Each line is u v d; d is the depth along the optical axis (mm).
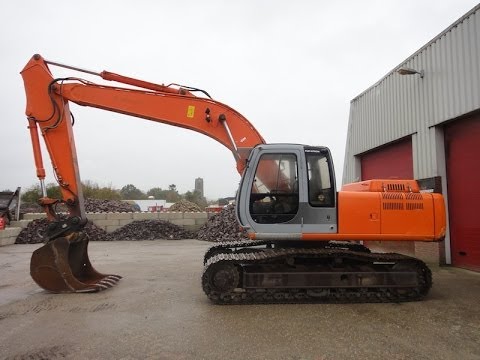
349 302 5785
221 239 14812
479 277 7496
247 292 5738
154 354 3873
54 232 6719
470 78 7879
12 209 16953
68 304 5715
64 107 6996
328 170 5980
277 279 5723
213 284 5691
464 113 8039
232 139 6742
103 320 4957
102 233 15680
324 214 5855
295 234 5812
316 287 5730
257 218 5875
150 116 6980
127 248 12797
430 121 9117
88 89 7000
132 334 4438
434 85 8977
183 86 7227
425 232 5891
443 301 5812
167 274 8055
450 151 8797
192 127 6938
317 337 4312
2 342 4215
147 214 16812
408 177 10320
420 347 4016
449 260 8750
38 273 6438
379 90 11461
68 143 6980
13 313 5281
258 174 5977
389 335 4363
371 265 6121
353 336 4336
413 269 5875
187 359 3754
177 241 15125
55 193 24344
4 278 7793
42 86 6957
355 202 5898
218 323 4809
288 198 5914
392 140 10719
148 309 5441
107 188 35469
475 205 8141
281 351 3928
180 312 5293
